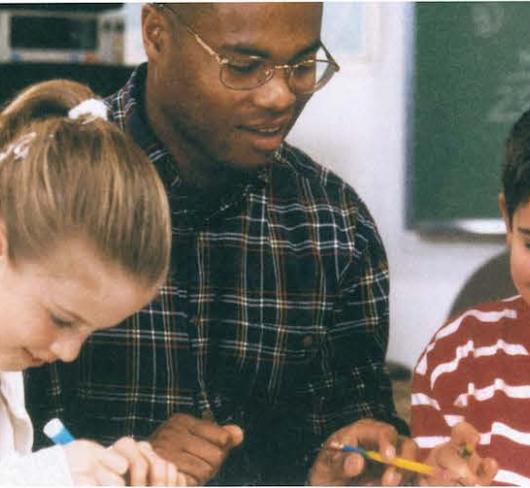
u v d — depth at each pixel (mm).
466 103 4180
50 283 1413
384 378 2139
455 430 1855
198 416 1999
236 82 1781
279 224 2084
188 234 2010
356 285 2127
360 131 4309
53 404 1961
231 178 1974
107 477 1445
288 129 1871
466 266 4305
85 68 3016
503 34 4102
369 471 1849
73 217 1394
